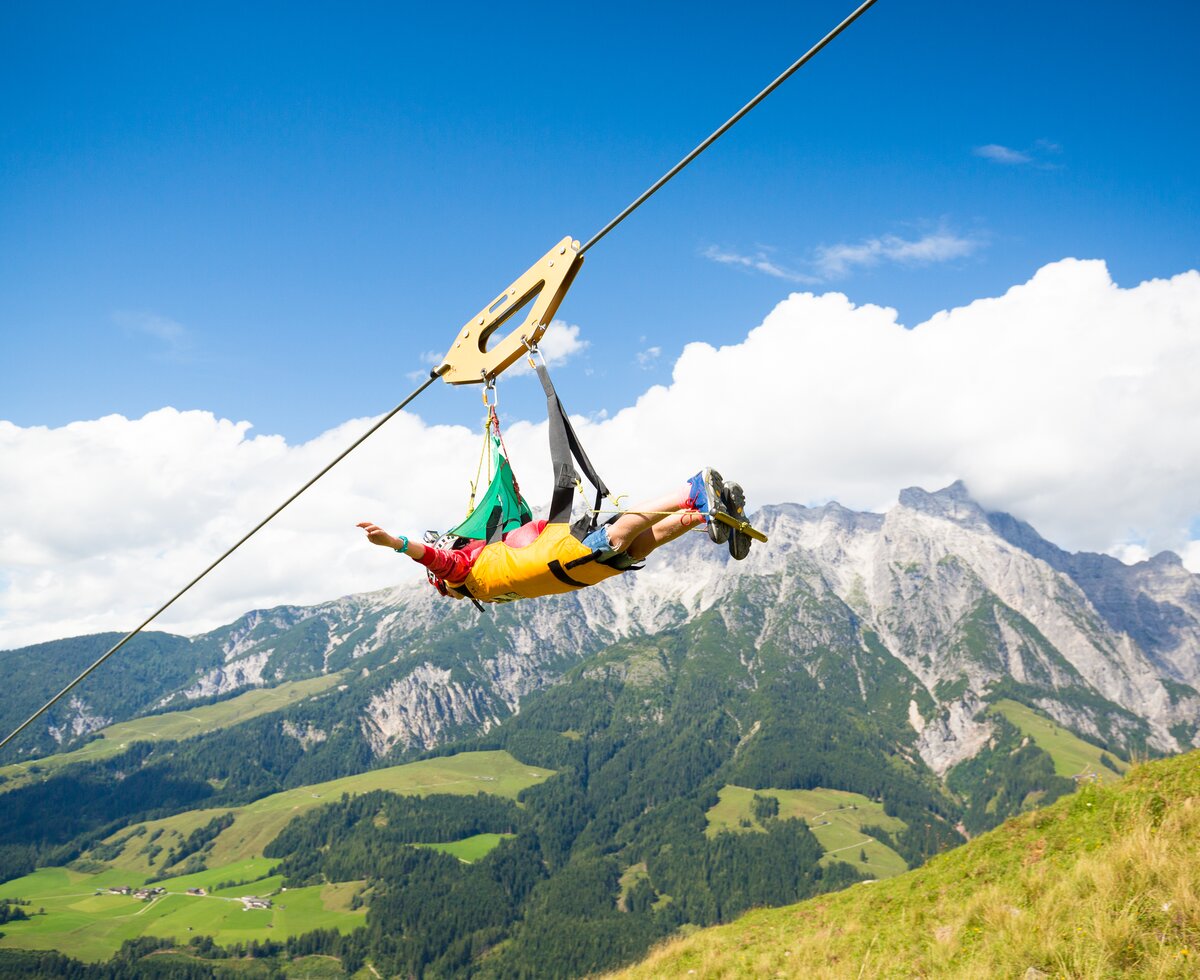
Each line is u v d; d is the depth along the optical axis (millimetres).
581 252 7996
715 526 6230
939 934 18141
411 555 7207
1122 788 21281
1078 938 13586
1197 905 13312
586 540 6543
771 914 27172
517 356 8195
